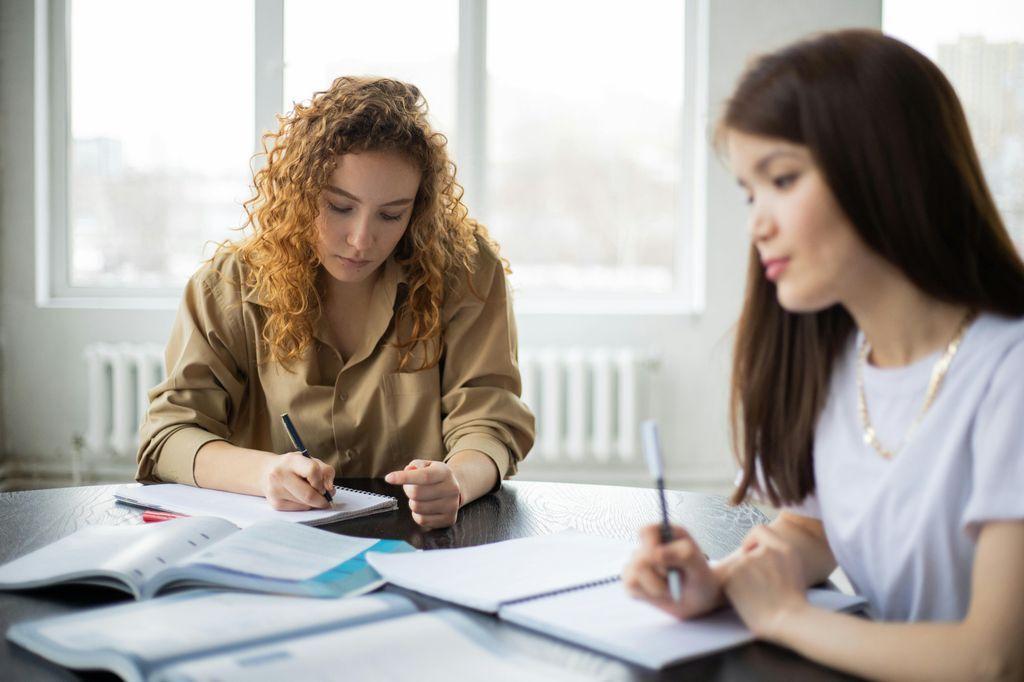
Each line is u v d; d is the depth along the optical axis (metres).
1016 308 0.72
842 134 0.68
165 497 1.20
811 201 0.70
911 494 0.75
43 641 0.69
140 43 3.18
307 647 0.66
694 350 3.15
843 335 0.86
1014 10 3.00
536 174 3.26
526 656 0.68
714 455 3.17
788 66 0.71
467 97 3.18
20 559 0.90
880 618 0.81
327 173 1.27
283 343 1.42
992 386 0.70
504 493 1.27
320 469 1.13
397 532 1.07
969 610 0.66
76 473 3.07
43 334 3.13
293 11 3.14
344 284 1.44
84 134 3.20
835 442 0.84
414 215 1.39
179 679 0.60
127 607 0.77
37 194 3.11
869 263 0.72
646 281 3.28
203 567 0.82
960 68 3.03
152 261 3.24
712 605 0.75
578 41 3.22
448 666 0.65
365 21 3.17
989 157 3.02
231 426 1.50
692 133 3.21
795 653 0.70
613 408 3.18
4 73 3.08
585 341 3.16
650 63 3.22
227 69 3.19
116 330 3.13
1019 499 0.65
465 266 1.47
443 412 1.47
